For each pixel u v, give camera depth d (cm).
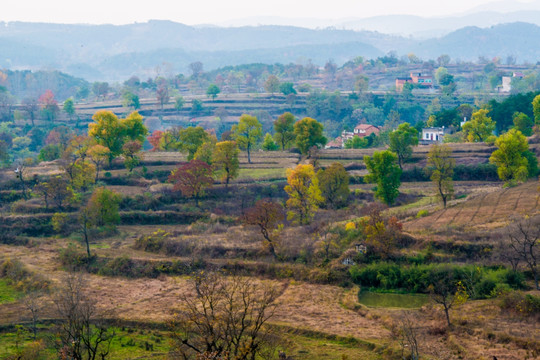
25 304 6253
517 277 6153
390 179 10506
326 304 6216
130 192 11738
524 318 5344
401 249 7294
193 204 11181
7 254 8562
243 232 8962
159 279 7400
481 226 7856
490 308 5650
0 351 5066
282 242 8062
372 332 5353
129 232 9806
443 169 9894
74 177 11806
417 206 10238
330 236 8000
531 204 8694
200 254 7981
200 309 5916
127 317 5888
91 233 9469
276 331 5412
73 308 4872
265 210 7869
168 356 4644
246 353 3862
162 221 10438
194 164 11131
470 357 4584
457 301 5606
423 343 4950
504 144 10812
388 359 4741
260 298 6350
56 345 4503
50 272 7638
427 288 6431
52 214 10319
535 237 6825
